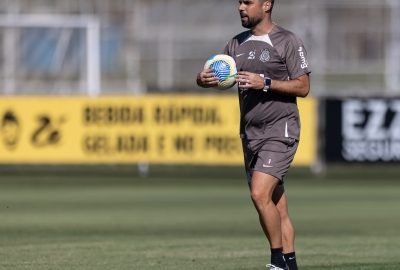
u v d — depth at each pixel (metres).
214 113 71.12
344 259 30.78
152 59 97.38
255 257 31.02
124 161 71.25
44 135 70.75
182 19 98.69
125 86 95.25
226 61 24.12
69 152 70.94
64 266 28.44
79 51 89.50
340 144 71.19
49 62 89.56
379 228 43.22
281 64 24.23
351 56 100.25
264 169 24.03
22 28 89.44
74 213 49.59
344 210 52.31
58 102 70.75
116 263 29.23
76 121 70.88
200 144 71.25
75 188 66.00
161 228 42.56
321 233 40.94
